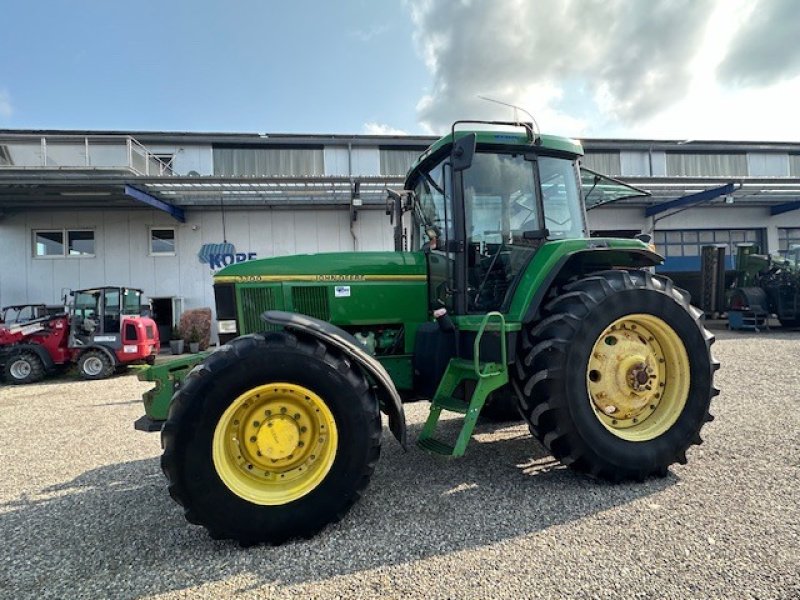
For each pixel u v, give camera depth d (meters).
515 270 3.25
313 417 2.41
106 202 12.60
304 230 13.77
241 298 3.23
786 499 2.48
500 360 2.84
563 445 2.77
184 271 13.38
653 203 15.56
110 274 13.12
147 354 9.23
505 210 3.26
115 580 1.99
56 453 3.92
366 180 11.45
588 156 16.62
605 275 2.97
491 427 4.07
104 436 4.44
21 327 8.75
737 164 17.42
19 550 2.27
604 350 2.94
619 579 1.85
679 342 2.97
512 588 1.82
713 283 13.50
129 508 2.74
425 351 3.24
